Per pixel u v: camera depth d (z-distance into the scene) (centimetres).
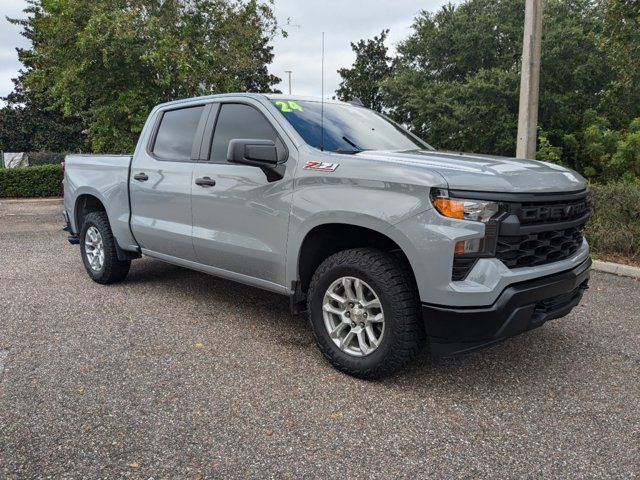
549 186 327
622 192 753
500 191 304
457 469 253
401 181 314
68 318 464
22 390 326
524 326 317
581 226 375
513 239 310
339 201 338
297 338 423
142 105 1302
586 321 475
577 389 339
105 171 552
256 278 412
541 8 848
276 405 312
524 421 298
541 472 251
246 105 427
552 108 1994
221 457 259
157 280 603
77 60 1273
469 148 2144
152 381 341
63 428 284
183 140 477
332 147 383
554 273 335
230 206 413
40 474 244
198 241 443
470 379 352
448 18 2345
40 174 1841
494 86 1959
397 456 262
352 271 335
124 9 1309
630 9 1095
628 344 419
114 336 422
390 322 322
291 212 367
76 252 784
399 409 310
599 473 250
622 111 2008
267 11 1481
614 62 1238
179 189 459
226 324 455
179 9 1388
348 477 245
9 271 648
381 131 446
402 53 2517
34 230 1035
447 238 296
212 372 356
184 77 1254
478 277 299
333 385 339
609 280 630
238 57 1438
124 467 250
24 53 1443
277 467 252
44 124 3791
